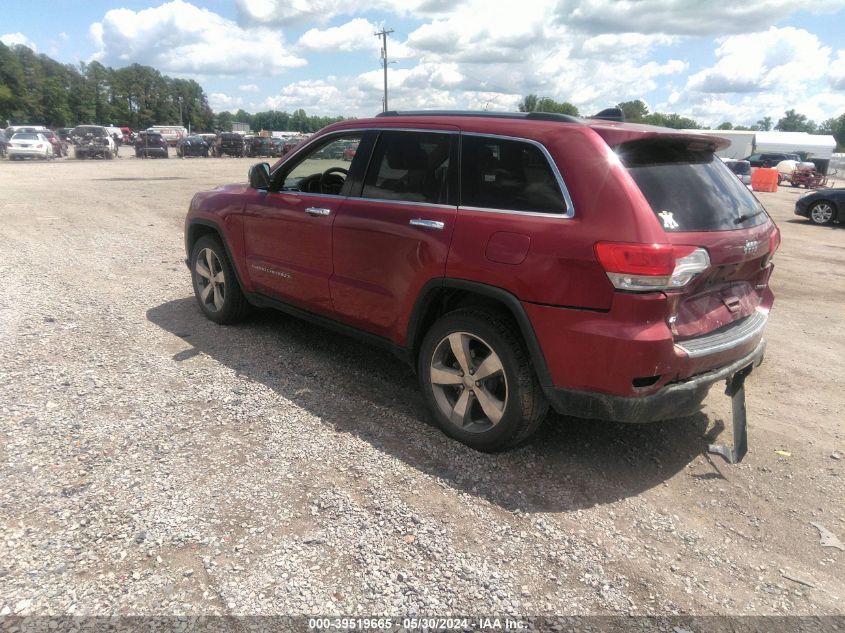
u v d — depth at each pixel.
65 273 6.80
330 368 4.41
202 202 5.15
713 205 3.11
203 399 3.81
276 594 2.29
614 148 2.93
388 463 3.21
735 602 2.42
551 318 2.90
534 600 2.36
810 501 3.12
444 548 2.61
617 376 2.80
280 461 3.17
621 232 2.73
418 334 3.61
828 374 4.81
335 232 3.92
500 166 3.21
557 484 3.13
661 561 2.62
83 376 4.05
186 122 157.12
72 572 2.33
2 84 105.62
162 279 6.71
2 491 2.78
